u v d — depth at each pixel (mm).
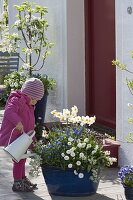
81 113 10570
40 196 6898
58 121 10516
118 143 8344
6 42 11328
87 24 10367
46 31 11266
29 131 7000
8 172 8094
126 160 8172
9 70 14414
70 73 10461
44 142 7250
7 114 6852
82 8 10422
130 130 8023
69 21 10383
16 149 6664
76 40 10453
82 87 10539
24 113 7016
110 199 6762
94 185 6844
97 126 10031
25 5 10805
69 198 6801
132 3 7871
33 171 6891
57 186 6812
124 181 6547
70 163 6633
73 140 6812
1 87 13797
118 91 8328
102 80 9984
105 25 9797
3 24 15516
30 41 10773
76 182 6738
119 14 8211
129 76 7984
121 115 8258
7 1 15211
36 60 11977
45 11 10672
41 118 10172
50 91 11172
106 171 8156
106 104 9875
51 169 6770
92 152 6719
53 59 11031
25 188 7059
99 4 9984
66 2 10344
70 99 10492
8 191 7109
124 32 8070
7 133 6953
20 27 10750
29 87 7016
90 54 10367
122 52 8133
